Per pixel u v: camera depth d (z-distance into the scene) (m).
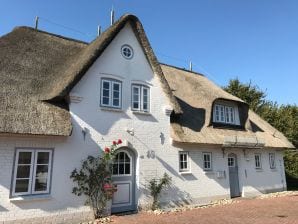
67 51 13.53
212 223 9.65
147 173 12.16
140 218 10.32
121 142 11.17
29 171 9.27
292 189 21.86
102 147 10.99
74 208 9.88
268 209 12.50
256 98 31.95
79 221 9.90
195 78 19.92
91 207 10.28
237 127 17.44
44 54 12.42
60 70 11.77
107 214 10.67
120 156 11.77
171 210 11.81
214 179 15.00
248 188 17.09
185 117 14.64
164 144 13.02
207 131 14.89
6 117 8.69
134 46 13.12
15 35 12.69
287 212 11.80
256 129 19.31
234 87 32.91
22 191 9.03
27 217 8.89
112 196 10.68
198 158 14.44
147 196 11.99
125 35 12.91
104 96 11.61
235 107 17.92
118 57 12.42
